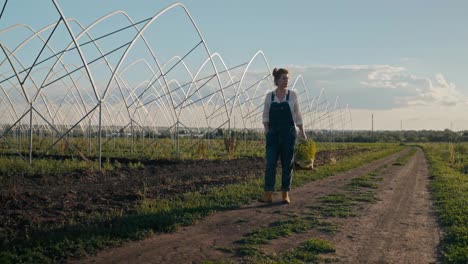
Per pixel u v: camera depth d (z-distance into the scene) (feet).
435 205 37.55
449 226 28.40
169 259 20.04
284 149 34.40
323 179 55.88
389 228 27.89
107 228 24.27
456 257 21.04
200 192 39.14
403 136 436.76
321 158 98.43
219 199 35.60
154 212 28.91
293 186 46.78
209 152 94.99
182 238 23.73
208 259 20.10
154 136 141.69
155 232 24.79
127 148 109.81
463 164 97.04
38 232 23.02
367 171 71.36
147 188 41.06
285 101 33.68
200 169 64.23
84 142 109.70
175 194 38.14
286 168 34.78
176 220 27.07
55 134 134.41
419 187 51.29
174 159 77.66
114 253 20.85
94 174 53.36
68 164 61.00
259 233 24.76
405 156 133.28
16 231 23.52
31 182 45.98
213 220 28.32
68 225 24.66
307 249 22.07
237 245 22.48
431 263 20.72
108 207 31.24
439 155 146.72
